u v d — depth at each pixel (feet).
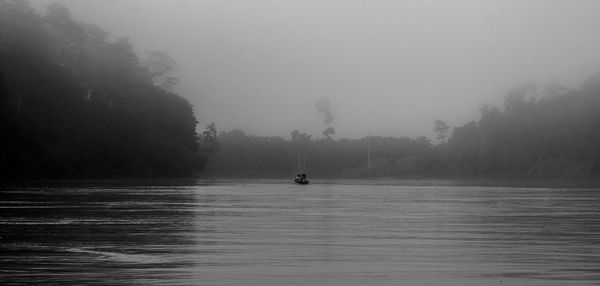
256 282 64.18
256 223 125.39
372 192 301.43
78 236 100.58
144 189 301.43
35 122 446.60
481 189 356.18
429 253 84.12
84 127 502.38
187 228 114.73
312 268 72.28
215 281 64.49
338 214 150.92
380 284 63.57
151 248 87.45
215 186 374.63
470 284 63.52
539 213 155.02
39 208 159.94
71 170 472.44
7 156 415.03
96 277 65.82
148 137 544.62
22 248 86.53
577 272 69.67
